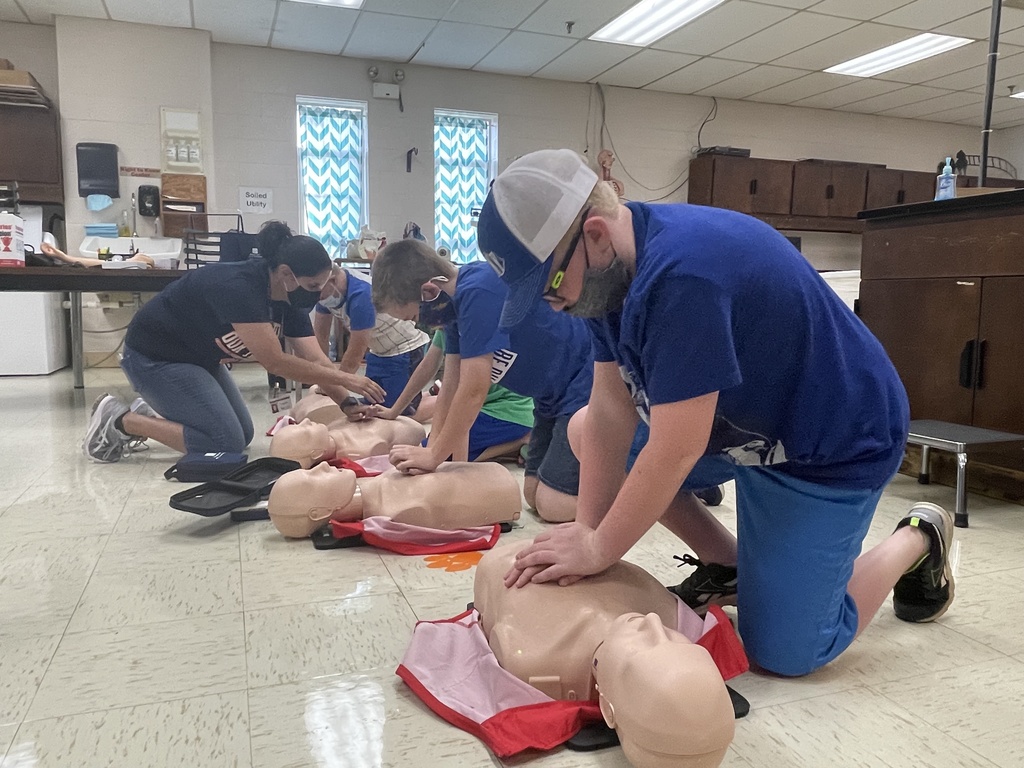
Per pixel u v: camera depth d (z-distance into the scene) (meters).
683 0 4.73
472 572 1.48
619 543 0.98
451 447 1.72
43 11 4.94
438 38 5.43
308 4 4.82
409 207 6.23
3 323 4.74
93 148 5.07
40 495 2.05
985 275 2.16
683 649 0.80
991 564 1.58
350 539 1.63
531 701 0.95
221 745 0.90
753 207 6.61
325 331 3.39
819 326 0.95
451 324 1.80
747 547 1.09
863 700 1.02
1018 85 6.46
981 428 2.07
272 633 1.20
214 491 1.82
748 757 0.89
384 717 0.96
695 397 0.87
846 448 0.99
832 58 5.73
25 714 0.96
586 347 1.85
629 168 6.74
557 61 5.91
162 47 5.23
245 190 5.74
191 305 2.34
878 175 6.91
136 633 1.20
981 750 0.90
